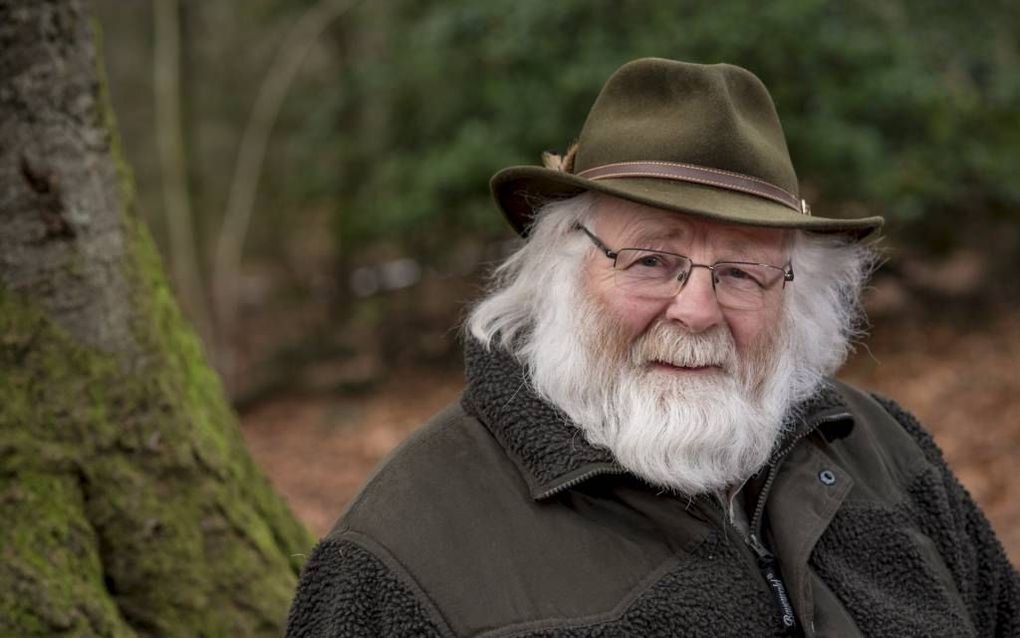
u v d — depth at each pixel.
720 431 1.58
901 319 8.29
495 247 8.23
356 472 6.23
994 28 8.03
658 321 1.62
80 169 2.03
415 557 1.49
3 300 1.96
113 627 1.90
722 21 6.85
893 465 1.92
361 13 8.84
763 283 1.67
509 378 1.65
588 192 1.69
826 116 6.96
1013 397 6.21
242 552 2.14
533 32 7.27
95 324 2.04
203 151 9.05
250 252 9.63
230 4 8.85
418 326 9.06
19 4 1.93
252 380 8.73
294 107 9.27
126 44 8.18
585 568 1.51
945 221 8.11
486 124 7.64
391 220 7.89
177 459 2.10
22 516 1.88
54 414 1.96
